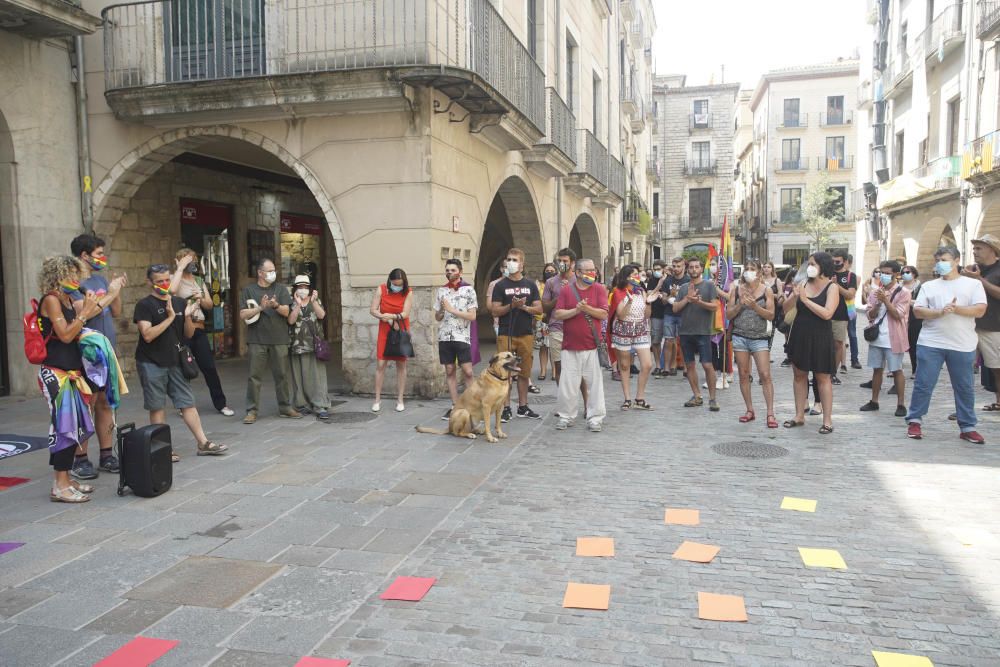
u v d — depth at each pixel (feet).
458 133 32.19
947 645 10.03
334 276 56.70
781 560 13.07
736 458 20.33
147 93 29.53
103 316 19.70
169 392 20.24
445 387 30.45
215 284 42.80
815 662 9.65
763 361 24.40
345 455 20.72
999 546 13.61
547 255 50.01
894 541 13.93
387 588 11.98
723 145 174.70
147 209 36.94
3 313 29.96
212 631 10.55
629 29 85.46
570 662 9.70
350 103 28.48
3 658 9.80
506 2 38.58
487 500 16.67
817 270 22.97
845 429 23.97
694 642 10.20
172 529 14.74
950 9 62.95
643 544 13.91
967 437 21.85
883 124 84.48
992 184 54.24
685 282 36.27
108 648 10.09
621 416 26.76
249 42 30.99
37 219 30.30
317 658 9.77
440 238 30.14
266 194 47.24
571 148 50.08
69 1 28.09
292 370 26.40
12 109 29.12
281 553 13.50
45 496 16.96
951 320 21.63
